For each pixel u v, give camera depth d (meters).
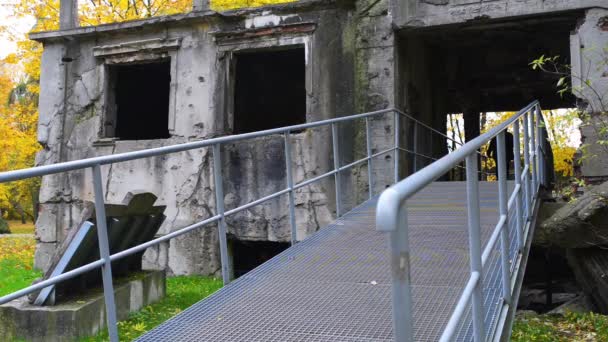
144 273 7.34
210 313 4.00
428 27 9.72
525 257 5.14
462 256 5.05
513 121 4.57
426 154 12.15
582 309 8.06
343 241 5.87
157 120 16.36
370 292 4.32
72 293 6.20
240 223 10.55
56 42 12.31
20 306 5.80
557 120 8.12
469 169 2.64
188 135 11.13
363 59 10.02
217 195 4.72
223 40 10.96
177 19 11.09
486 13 9.33
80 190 11.78
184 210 10.95
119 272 7.08
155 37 11.51
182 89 11.26
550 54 12.77
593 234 7.20
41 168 2.98
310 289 4.45
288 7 10.43
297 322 3.79
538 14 9.09
